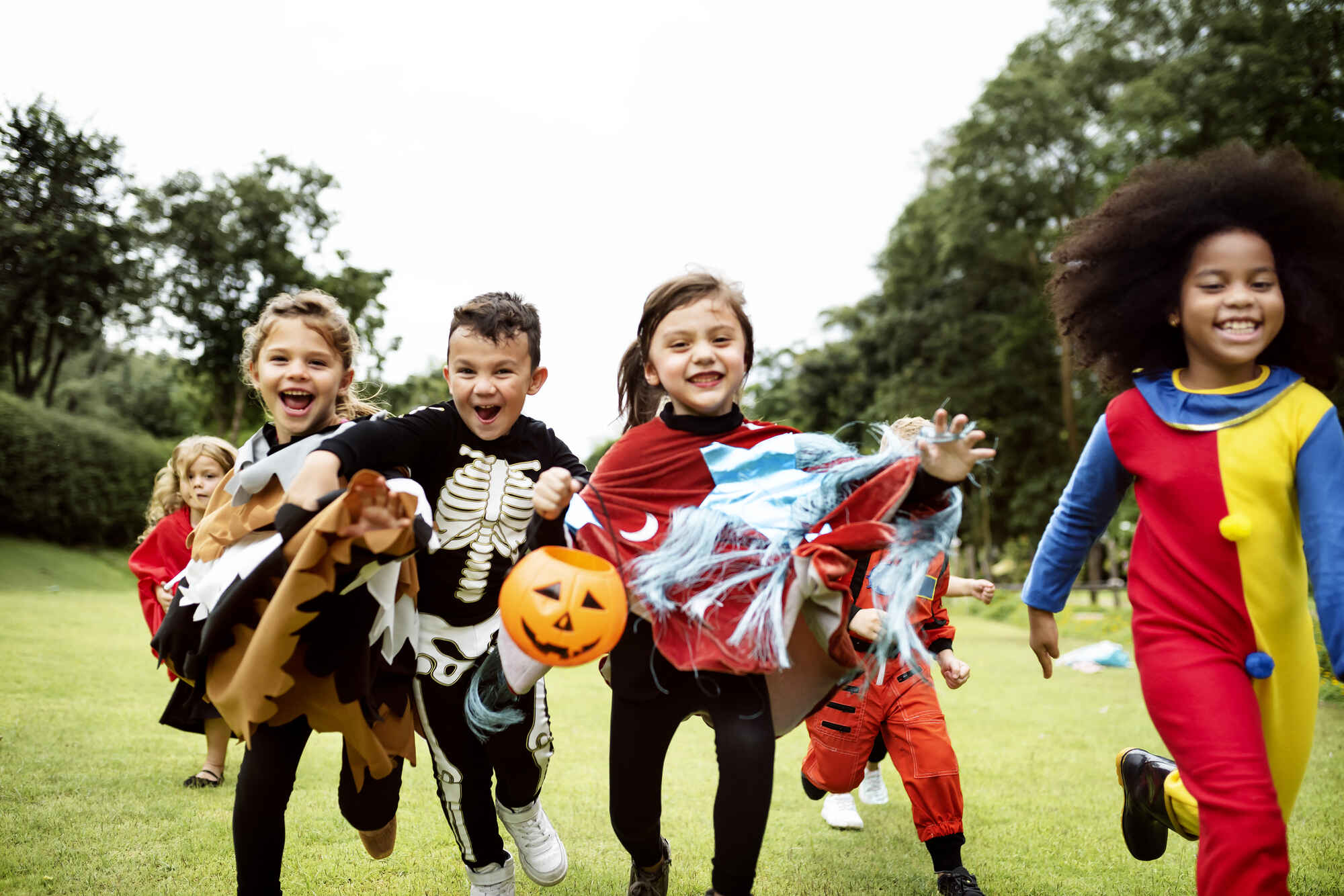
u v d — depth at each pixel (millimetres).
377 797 2879
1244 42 22250
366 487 2219
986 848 3914
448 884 3283
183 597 2707
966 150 28594
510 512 2912
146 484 30922
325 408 2873
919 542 2381
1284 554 2486
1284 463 2480
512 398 2861
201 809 4043
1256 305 2553
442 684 2857
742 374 2744
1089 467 2846
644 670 2508
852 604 3584
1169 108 21531
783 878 3502
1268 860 2256
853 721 3682
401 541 2307
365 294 37625
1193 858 3811
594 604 2264
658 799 2621
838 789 3857
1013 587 29766
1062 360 29266
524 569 2332
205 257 35000
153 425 47531
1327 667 8289
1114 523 19969
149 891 3061
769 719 2428
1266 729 2518
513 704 2756
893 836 4141
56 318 32938
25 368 33812
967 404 30609
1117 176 22422
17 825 3713
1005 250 29312
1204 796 2365
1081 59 27234
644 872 2779
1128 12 26156
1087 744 6227
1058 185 28828
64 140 31625
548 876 3086
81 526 29047
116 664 8297
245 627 2523
